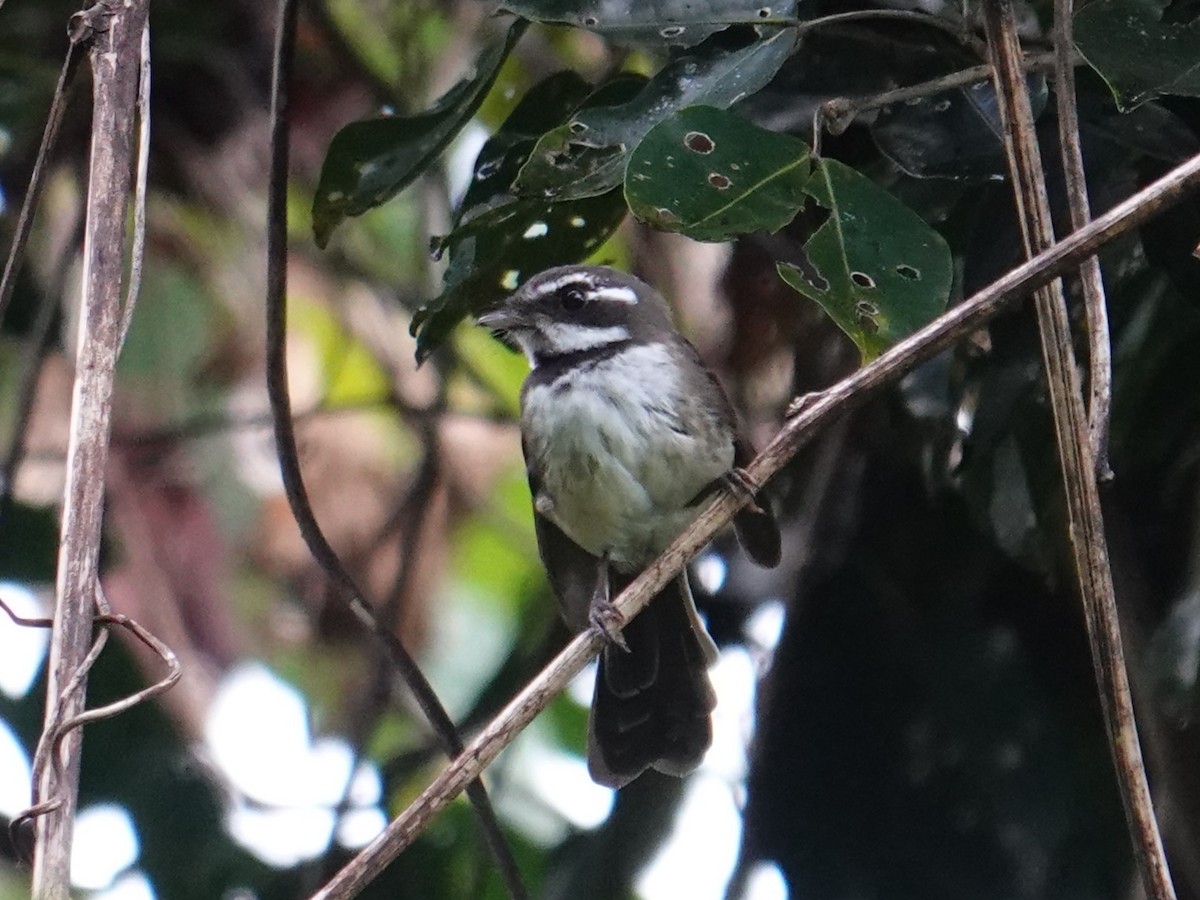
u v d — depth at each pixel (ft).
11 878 32.12
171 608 40.50
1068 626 33.06
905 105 28.22
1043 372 29.43
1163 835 30.63
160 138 41.63
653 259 40.14
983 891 31.48
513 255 31.91
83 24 23.66
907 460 33.96
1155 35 23.06
